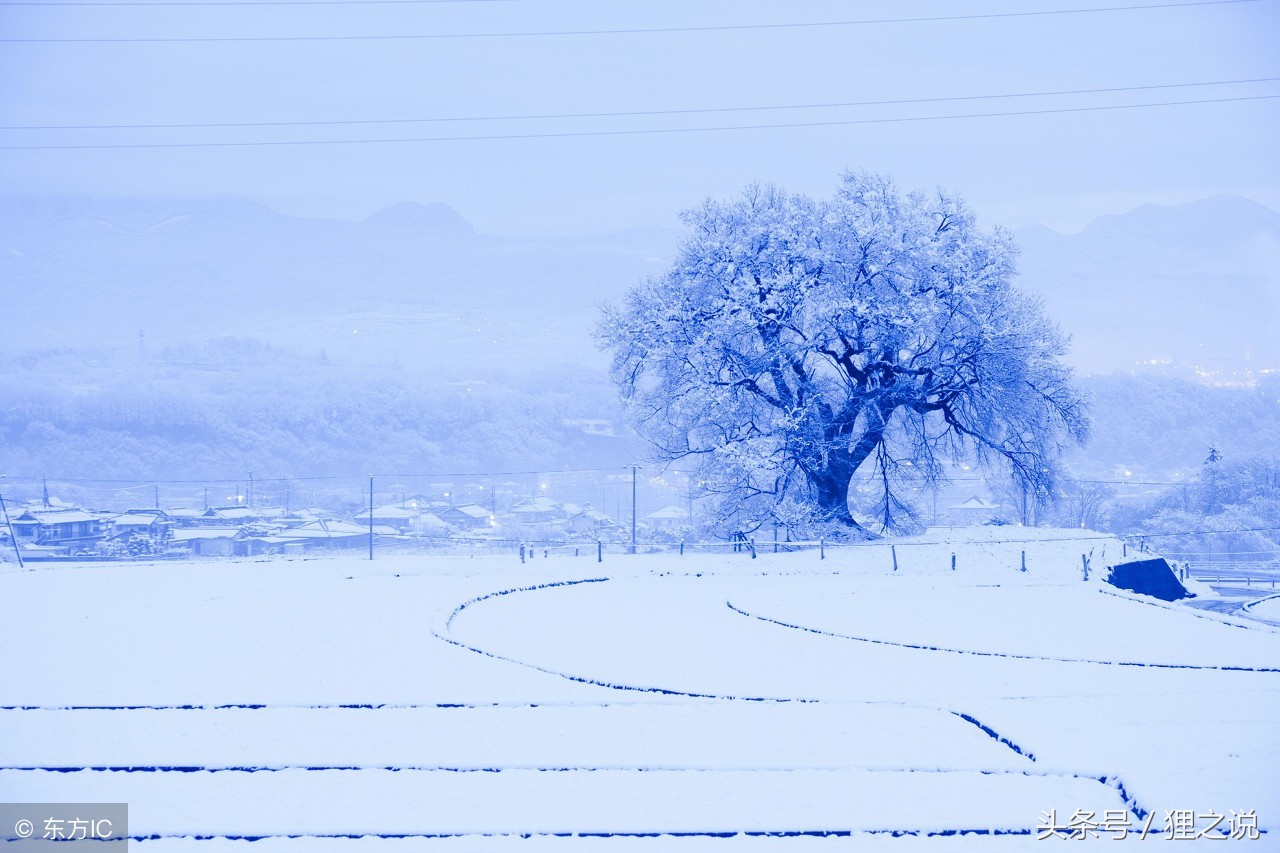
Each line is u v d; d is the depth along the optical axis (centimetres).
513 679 4262
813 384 10231
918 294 10100
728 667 4562
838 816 2620
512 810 2673
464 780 2923
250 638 5275
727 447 9669
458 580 8131
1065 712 3619
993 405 10062
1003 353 9925
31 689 4059
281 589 7531
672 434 10619
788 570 8681
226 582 8075
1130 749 3108
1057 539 9994
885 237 9988
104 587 7731
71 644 5100
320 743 3275
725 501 10412
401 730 3444
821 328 9919
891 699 3919
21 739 3319
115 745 3247
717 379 9988
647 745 3256
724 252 10156
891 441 10738
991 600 6938
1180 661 4772
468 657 4762
